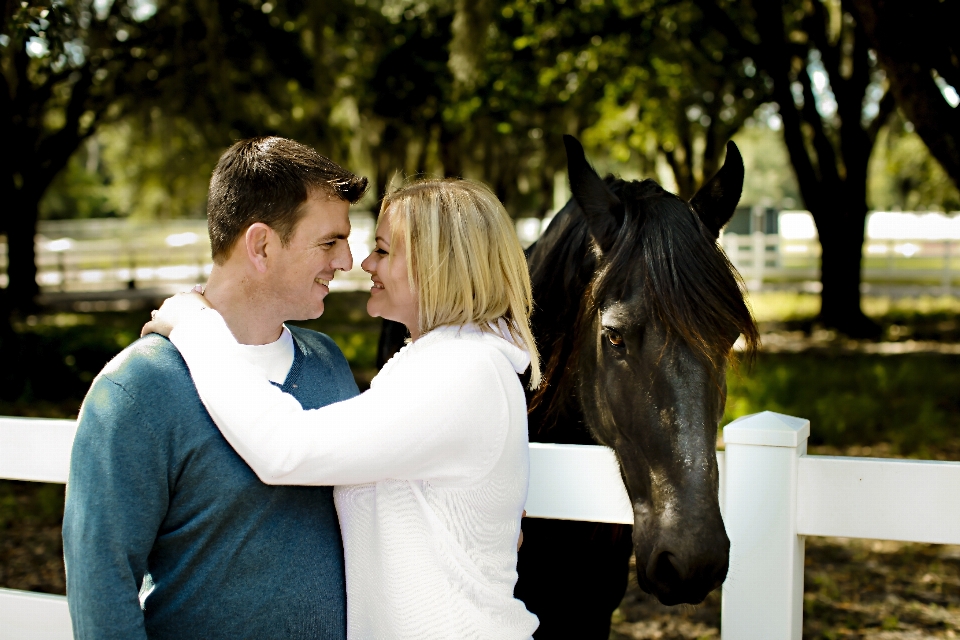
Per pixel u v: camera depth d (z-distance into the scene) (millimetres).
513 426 1493
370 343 11312
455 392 1424
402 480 1458
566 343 2133
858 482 1768
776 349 11008
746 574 1829
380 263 1577
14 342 9570
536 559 2352
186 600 1436
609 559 2350
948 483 1719
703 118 17953
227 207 1512
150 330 1522
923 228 24875
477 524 1459
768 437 1788
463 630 1403
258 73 11984
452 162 17703
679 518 1630
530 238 25578
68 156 14133
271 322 1587
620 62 12156
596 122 17781
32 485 5984
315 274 1555
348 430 1397
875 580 4246
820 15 12055
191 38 10594
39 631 2070
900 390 8062
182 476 1423
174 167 17312
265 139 1564
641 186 2072
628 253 1831
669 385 1709
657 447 1708
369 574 1494
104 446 1354
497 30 11109
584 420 2066
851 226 12539
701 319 1709
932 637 3600
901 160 20703
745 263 21266
